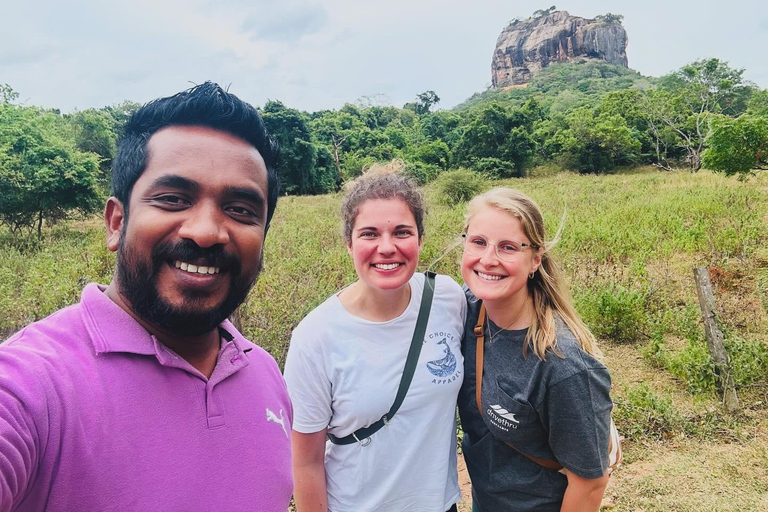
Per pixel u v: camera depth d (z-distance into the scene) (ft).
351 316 5.25
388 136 159.22
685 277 23.73
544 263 5.26
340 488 5.45
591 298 19.53
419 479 5.32
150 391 2.73
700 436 12.00
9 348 2.51
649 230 31.81
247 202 3.01
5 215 42.27
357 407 5.11
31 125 44.09
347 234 5.47
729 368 13.23
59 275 21.81
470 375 5.63
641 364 16.56
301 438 5.29
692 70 122.42
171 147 2.84
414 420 5.25
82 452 2.43
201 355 3.16
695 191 48.75
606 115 129.18
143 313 2.81
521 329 5.15
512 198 5.11
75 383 2.50
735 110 127.44
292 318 16.28
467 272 5.24
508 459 5.47
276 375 3.82
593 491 4.93
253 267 3.10
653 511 9.57
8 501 2.15
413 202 5.20
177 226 2.79
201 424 2.90
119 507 2.50
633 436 12.20
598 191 62.75
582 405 4.73
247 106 3.10
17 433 2.21
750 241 27.22
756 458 10.96
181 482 2.71
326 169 122.93
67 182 41.91
